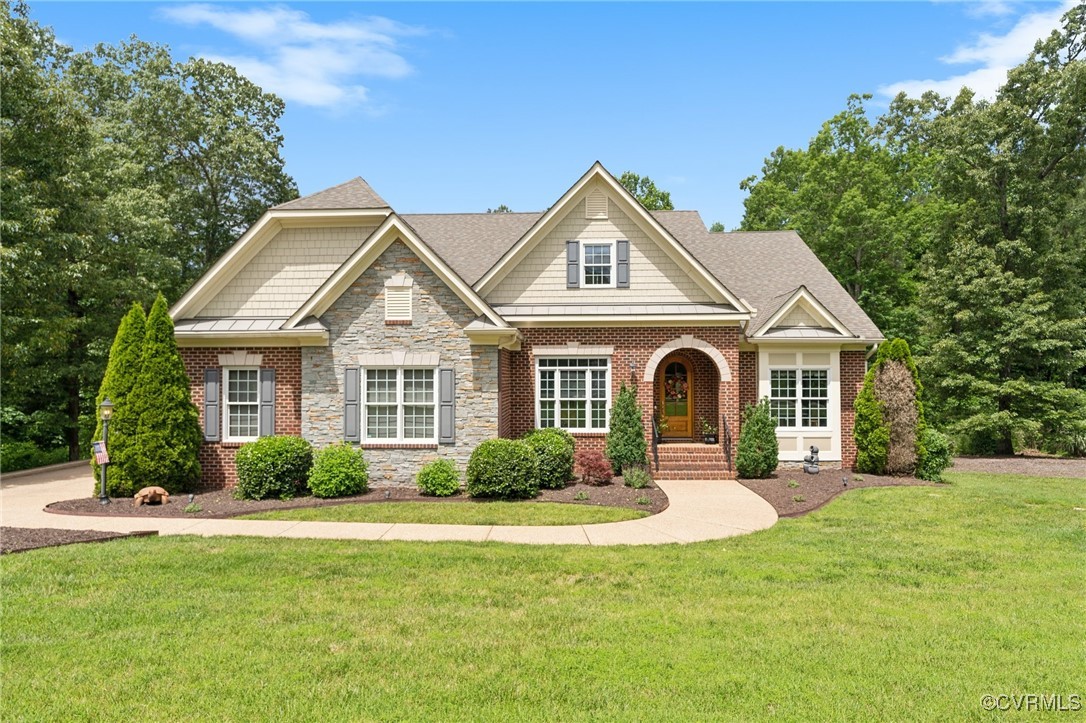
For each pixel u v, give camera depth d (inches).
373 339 684.1
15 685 244.2
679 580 377.4
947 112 1678.2
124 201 1086.4
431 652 274.7
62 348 926.4
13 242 821.9
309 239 789.2
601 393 785.6
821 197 1577.3
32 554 422.0
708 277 778.2
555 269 809.5
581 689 242.2
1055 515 563.8
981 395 1167.0
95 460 627.5
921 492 669.9
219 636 291.3
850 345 832.9
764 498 639.8
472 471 624.7
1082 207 1245.7
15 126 885.2
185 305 762.2
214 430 713.0
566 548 450.3
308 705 230.1
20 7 1006.4
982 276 1176.2
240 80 1563.7
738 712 226.1
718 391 837.2
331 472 635.5
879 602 340.2
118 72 1418.6
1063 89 1161.4
